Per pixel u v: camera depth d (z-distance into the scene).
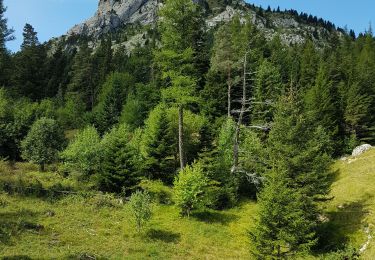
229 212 36.75
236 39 71.88
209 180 38.12
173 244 28.69
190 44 38.25
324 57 101.19
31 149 41.19
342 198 37.22
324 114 60.94
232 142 44.06
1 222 26.27
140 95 70.25
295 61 90.06
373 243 28.89
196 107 63.44
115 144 37.53
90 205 32.78
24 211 29.12
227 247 29.58
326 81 69.12
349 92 63.78
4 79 84.62
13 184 33.91
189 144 44.19
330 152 53.09
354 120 61.22
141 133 48.09
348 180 41.19
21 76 89.00
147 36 189.50
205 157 39.28
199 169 35.84
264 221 24.61
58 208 31.27
